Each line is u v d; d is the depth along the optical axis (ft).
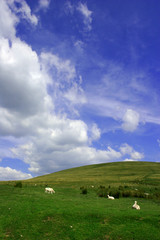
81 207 71.05
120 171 279.28
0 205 69.77
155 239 49.75
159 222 58.65
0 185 125.39
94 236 51.06
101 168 331.57
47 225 55.88
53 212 63.98
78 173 291.17
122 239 50.03
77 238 49.93
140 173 248.11
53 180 203.41
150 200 102.94
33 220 58.34
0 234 50.29
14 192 96.63
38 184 156.35
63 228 54.65
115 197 109.40
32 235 50.75
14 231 52.11
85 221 59.06
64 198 89.15
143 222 58.95
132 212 67.26
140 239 49.90
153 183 168.25
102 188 138.92
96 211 66.44
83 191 114.52
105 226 56.13
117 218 61.36
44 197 85.76
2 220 57.26
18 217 59.57
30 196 86.48
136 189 136.87
